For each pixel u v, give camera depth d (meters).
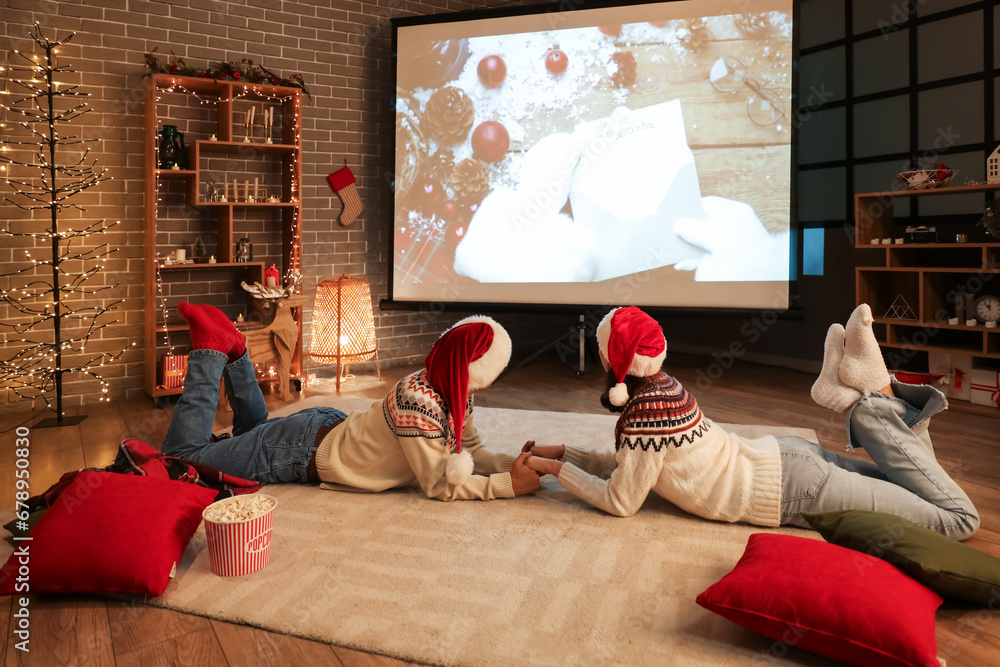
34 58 3.82
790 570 1.49
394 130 4.84
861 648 1.36
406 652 1.49
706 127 4.22
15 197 3.83
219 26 4.37
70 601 1.74
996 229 3.51
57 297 3.64
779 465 2.06
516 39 4.55
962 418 3.59
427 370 2.27
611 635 1.55
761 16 4.07
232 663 1.47
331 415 2.51
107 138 4.06
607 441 3.12
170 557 1.74
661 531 2.08
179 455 2.38
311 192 4.81
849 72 4.54
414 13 5.16
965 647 1.54
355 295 4.55
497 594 1.72
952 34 4.01
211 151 4.39
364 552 1.96
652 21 4.27
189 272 4.38
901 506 1.94
